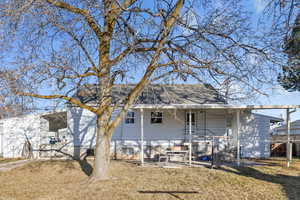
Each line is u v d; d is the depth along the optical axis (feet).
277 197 20.52
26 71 23.21
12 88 22.71
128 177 28.71
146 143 49.67
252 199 19.99
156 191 22.35
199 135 49.55
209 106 38.75
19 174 32.45
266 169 34.60
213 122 50.24
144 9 24.11
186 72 27.27
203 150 49.21
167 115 50.11
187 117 50.19
